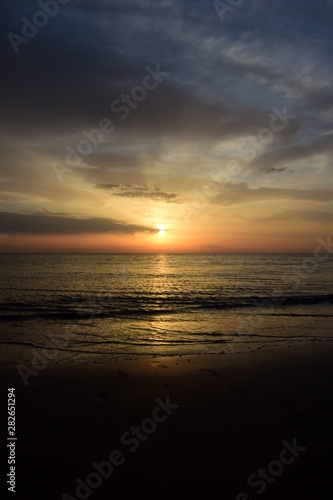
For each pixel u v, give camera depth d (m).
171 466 4.25
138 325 14.93
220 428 5.27
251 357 9.62
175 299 24.80
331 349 10.55
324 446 4.76
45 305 21.16
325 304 21.69
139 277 44.81
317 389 7.08
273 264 82.38
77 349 10.62
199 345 11.27
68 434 5.04
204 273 52.97
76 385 7.21
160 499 3.65
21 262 80.88
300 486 3.87
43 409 5.93
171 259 120.12
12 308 19.78
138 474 4.08
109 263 85.31
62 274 47.00
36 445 4.71
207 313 18.52
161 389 7.02
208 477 4.04
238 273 52.78
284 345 11.19
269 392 6.88
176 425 5.36
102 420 5.52
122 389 7.00
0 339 11.88
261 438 4.96
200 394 6.73
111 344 11.37
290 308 19.98
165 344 11.41
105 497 3.68
